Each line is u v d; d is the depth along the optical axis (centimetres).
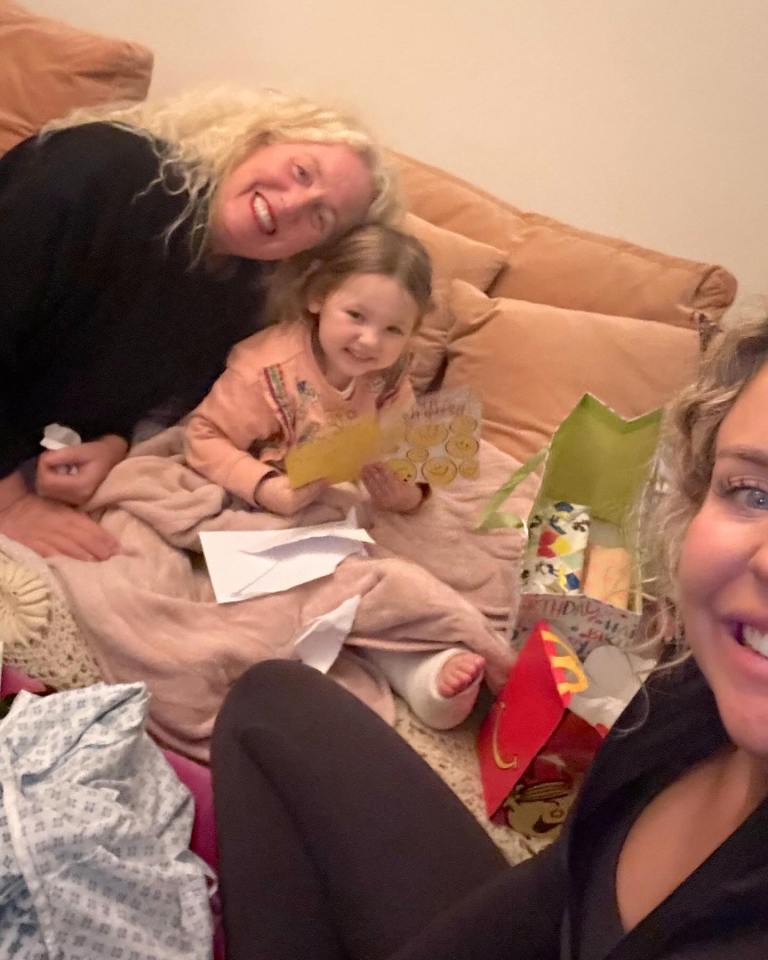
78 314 142
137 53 178
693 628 55
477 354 180
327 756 92
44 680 117
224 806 91
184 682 121
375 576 133
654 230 222
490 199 201
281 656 126
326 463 140
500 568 151
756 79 203
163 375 150
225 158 146
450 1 204
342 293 146
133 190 140
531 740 107
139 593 124
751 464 53
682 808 62
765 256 220
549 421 174
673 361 177
